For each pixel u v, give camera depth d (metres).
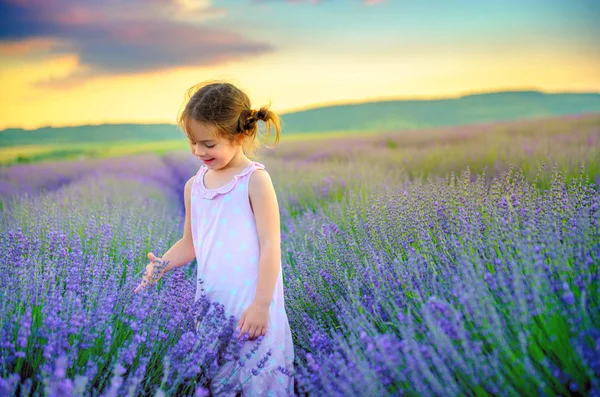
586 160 6.11
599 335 1.73
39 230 3.81
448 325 1.91
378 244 3.14
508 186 3.05
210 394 2.35
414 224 3.08
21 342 1.85
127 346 2.21
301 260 3.25
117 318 2.43
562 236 2.39
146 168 16.78
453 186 3.44
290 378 2.44
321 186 6.75
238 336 2.29
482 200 3.05
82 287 2.64
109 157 22.86
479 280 2.09
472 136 15.94
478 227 2.66
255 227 2.44
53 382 1.72
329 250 3.35
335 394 1.88
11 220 4.47
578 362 1.72
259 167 2.46
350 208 4.18
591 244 2.21
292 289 2.97
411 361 1.76
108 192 8.08
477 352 1.79
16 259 2.80
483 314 1.87
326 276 2.89
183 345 2.13
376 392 1.83
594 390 1.54
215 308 2.33
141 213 5.36
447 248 2.67
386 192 4.43
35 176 13.73
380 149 14.45
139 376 2.04
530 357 1.84
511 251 2.35
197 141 2.35
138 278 2.97
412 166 8.75
